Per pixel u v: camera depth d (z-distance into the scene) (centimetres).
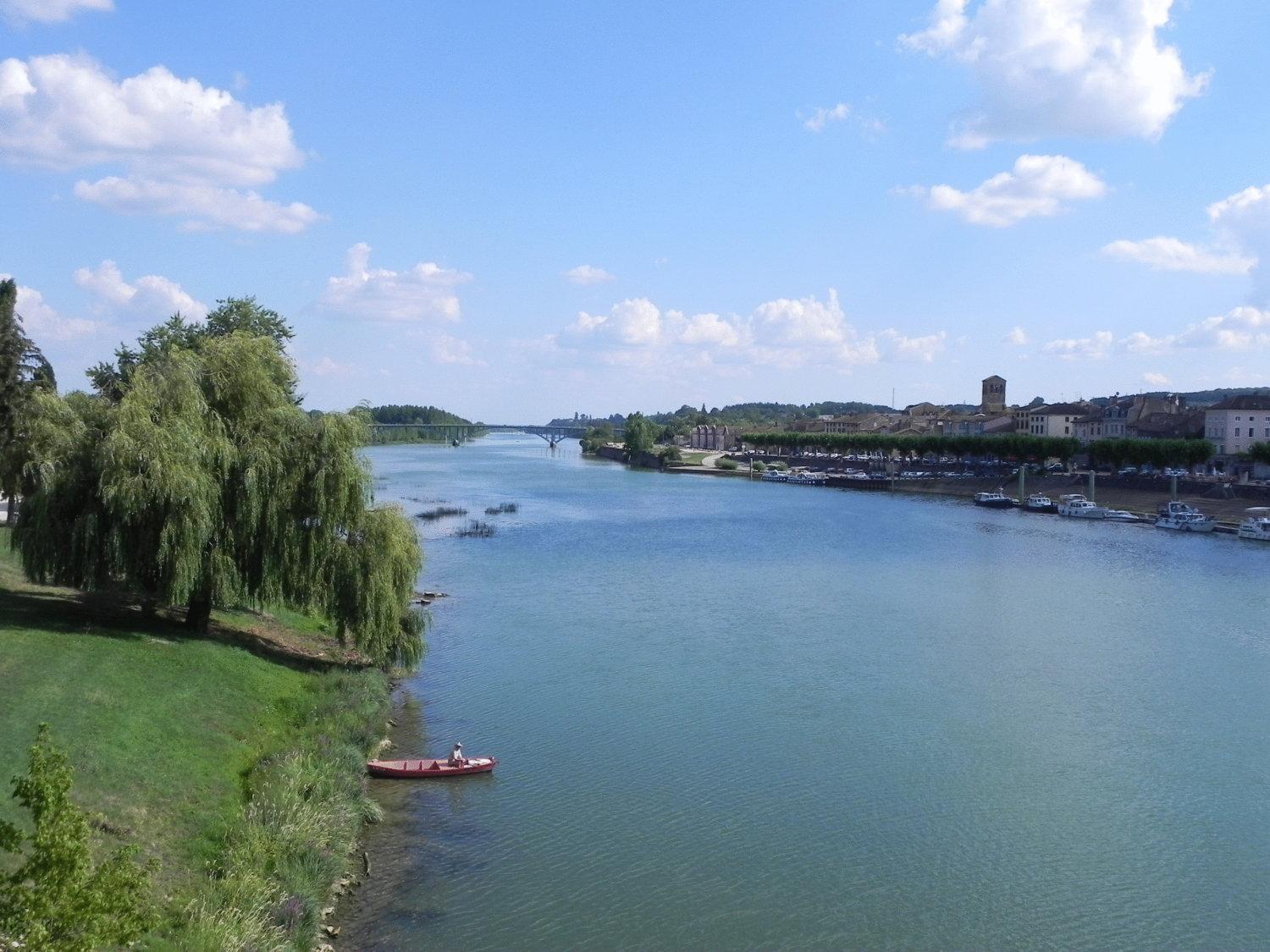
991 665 6638
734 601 8850
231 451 5131
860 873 3706
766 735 5172
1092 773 4722
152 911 2317
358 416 5634
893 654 6906
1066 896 3578
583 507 18188
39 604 5303
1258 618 8250
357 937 3141
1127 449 18975
